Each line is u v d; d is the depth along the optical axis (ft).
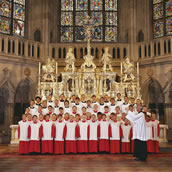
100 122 33.47
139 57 59.52
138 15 62.49
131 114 27.61
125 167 23.94
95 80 48.70
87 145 33.35
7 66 53.52
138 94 47.65
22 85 57.26
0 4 57.62
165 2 60.80
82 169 23.11
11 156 30.76
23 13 61.93
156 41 56.54
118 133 33.22
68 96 48.49
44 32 60.44
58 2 65.62
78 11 65.67
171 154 32.37
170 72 53.88
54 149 32.63
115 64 59.21
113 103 40.11
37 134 32.60
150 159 28.22
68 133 33.04
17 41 55.21
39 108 35.09
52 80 49.65
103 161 27.02
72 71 49.26
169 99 54.13
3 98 54.29
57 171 22.33
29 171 22.33
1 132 52.90
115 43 60.39
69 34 64.95
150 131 33.65
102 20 65.26
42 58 59.47
